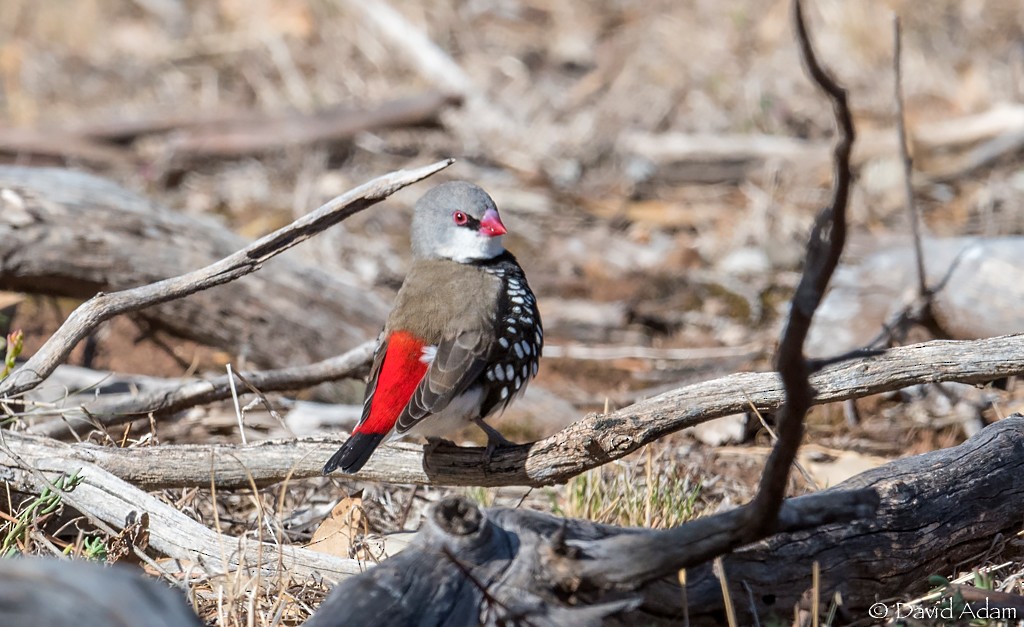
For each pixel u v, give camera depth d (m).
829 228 4.68
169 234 11.16
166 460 7.50
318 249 14.23
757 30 18.38
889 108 17.00
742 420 9.98
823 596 6.04
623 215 15.59
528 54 18.81
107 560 6.80
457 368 7.50
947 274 11.07
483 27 19.52
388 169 16.34
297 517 8.12
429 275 8.31
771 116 17.00
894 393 10.83
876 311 11.47
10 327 10.98
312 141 16.52
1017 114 15.99
